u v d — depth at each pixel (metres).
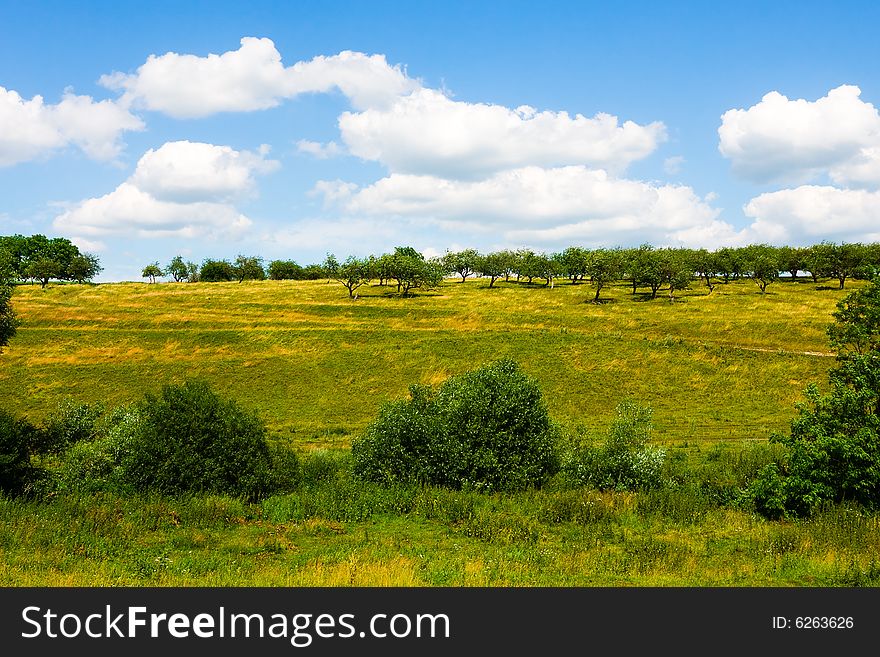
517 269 119.88
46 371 59.97
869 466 19.98
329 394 55.47
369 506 20.91
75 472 22.98
